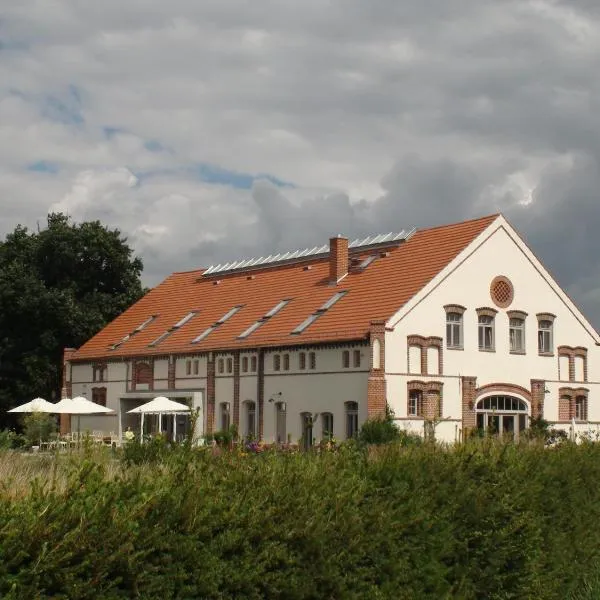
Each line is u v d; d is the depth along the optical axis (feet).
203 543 25.66
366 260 173.68
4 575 21.24
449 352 153.79
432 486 36.42
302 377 156.04
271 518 27.71
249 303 185.78
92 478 25.21
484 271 160.45
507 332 162.91
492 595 38.45
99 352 204.03
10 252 229.66
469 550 37.42
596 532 47.78
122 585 23.57
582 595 45.60
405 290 153.38
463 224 166.61
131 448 35.55
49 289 218.18
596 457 50.24
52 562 21.89
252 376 165.78
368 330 144.36
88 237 224.53
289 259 193.36
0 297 211.82
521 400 163.84
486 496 38.78
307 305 168.55
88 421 205.26
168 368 184.75
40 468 32.14
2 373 214.69
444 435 150.20
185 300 207.62
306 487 30.53
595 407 175.22
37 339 216.54
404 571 32.76
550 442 57.00
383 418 136.77
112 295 229.66
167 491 25.68
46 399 216.33
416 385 148.25
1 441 52.11
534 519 41.93
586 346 174.70
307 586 28.32
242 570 26.45
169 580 24.39
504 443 47.37
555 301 170.40
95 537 23.00
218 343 174.09
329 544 29.63
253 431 164.76
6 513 22.30
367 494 33.58
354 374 146.61
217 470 30.22
